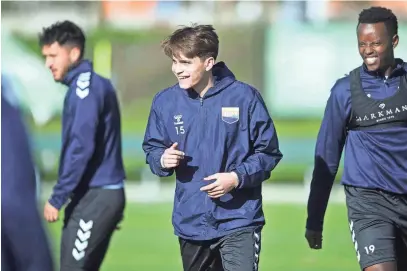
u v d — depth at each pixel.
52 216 19.66
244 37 70.19
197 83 16.66
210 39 16.50
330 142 17.84
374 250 16.69
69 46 20.16
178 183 17.02
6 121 8.89
